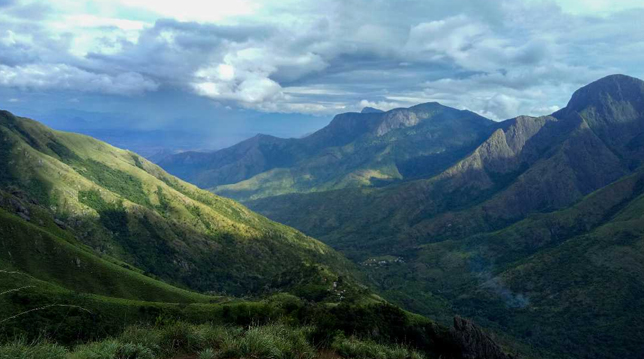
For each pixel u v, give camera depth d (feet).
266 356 48.01
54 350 43.32
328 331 64.44
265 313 243.40
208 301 482.69
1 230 420.36
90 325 191.62
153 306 293.02
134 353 46.96
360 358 58.59
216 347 51.44
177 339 52.85
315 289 538.47
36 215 572.92
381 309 306.96
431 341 303.89
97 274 447.01
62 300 244.83
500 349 363.76
